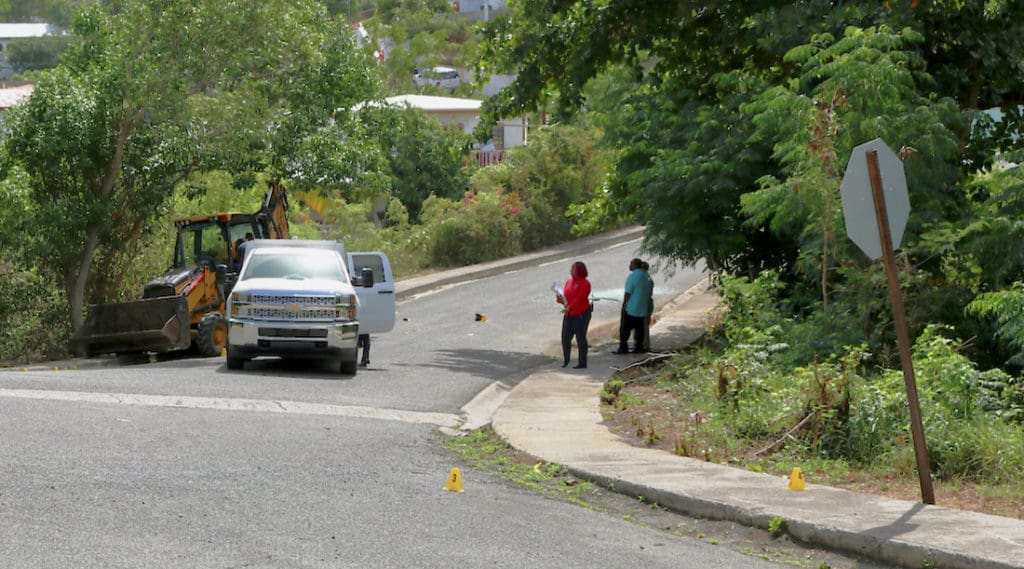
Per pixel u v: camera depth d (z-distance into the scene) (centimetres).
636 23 2738
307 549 892
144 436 1344
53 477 1093
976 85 2477
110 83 2902
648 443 1433
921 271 1889
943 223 1880
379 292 2367
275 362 2397
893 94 1928
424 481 1202
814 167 1903
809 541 995
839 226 1908
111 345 2588
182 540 897
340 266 2308
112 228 3052
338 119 3353
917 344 1703
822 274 2041
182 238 2861
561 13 2953
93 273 3178
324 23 3303
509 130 7294
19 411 1463
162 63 2942
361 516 1016
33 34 12888
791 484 1147
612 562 906
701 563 920
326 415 1630
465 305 3684
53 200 2961
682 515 1110
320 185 3228
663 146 2680
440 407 1806
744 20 2617
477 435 1522
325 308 2148
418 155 5734
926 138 1928
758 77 2705
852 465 1308
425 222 5144
